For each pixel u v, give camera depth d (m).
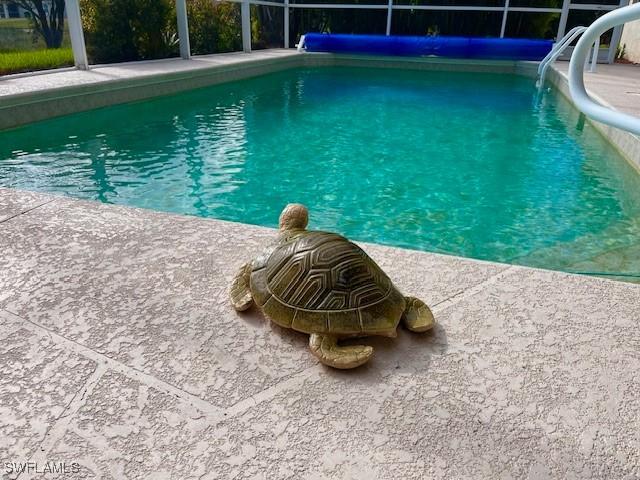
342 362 0.86
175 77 4.99
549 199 2.54
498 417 0.78
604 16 1.09
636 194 2.59
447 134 3.88
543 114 4.67
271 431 0.75
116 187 2.64
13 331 0.98
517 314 1.05
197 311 1.06
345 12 8.62
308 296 0.93
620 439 0.74
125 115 4.34
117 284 1.15
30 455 0.70
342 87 6.21
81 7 5.16
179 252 1.31
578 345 0.96
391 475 0.68
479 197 2.57
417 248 2.00
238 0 7.23
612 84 4.62
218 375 0.87
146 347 0.94
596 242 2.04
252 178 2.84
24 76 4.22
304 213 1.21
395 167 3.06
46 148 3.34
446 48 7.46
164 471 0.68
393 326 0.93
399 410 0.79
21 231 1.41
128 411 0.78
